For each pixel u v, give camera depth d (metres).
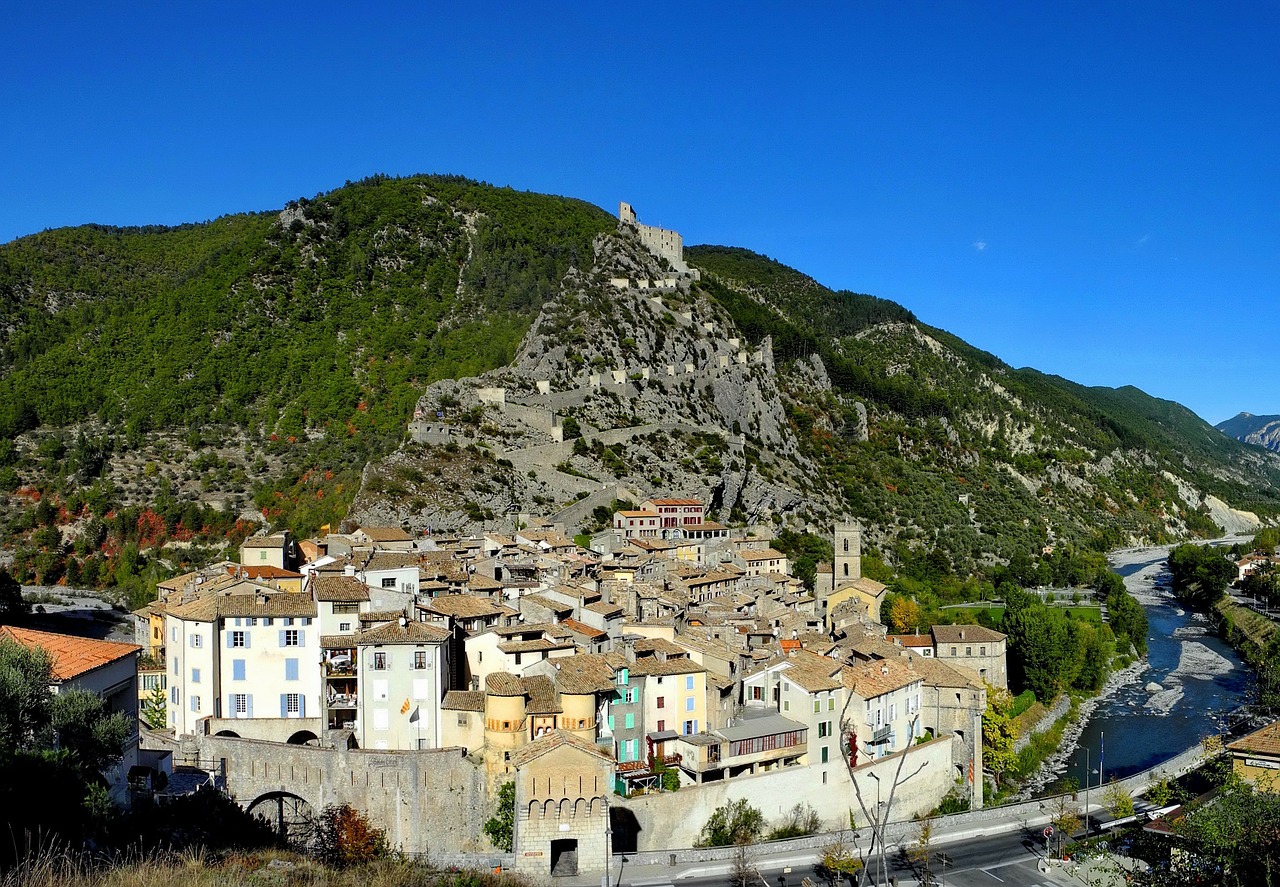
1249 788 82.56
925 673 144.62
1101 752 166.75
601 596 148.12
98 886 61.47
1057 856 109.81
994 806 130.12
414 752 106.06
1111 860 100.56
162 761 101.62
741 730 120.56
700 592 190.50
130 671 100.44
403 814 105.06
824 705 124.50
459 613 126.00
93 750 78.12
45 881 59.09
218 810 97.19
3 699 73.06
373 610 123.62
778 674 128.50
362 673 113.19
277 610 119.69
